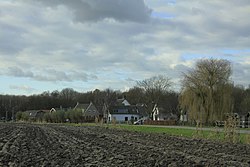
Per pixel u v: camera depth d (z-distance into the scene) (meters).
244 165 18.34
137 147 27.86
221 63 78.00
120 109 150.25
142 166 17.52
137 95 156.62
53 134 46.06
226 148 27.59
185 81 78.75
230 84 77.50
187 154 23.11
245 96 105.56
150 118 136.50
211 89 76.50
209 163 18.67
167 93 138.12
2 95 159.75
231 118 34.69
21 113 132.25
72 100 170.38
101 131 53.91
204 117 75.31
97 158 20.48
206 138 37.72
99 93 160.62
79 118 110.50
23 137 39.69
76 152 23.75
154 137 40.12
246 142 32.38
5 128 63.62
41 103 163.00
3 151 24.55
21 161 19.56
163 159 19.91
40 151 24.91
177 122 97.12
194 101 76.88
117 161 19.17
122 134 45.94
